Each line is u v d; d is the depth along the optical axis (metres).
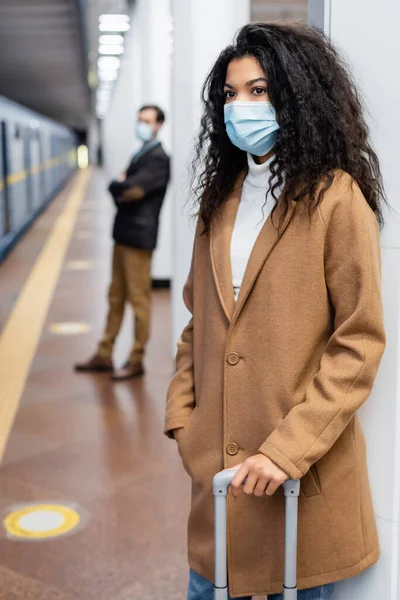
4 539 3.21
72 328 7.12
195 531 1.81
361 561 1.72
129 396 5.11
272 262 1.64
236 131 1.67
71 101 34.66
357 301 1.56
